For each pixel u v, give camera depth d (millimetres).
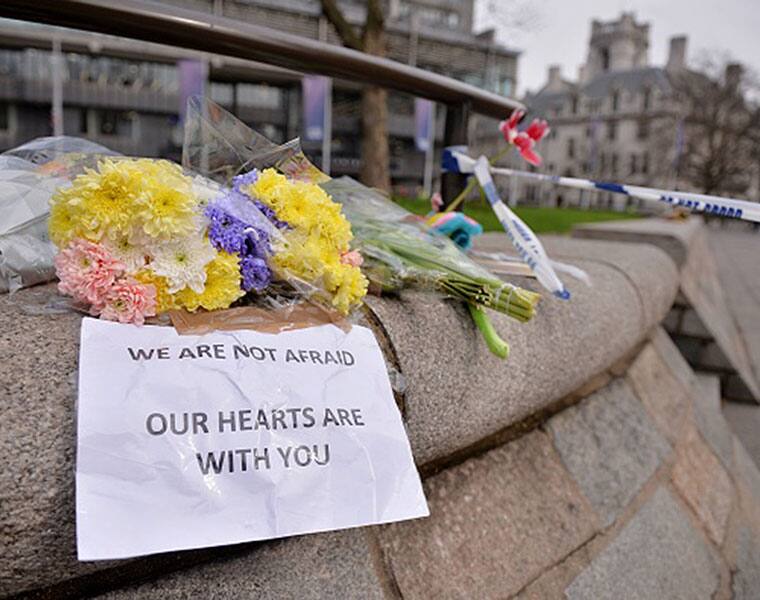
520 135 1947
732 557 2100
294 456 946
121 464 827
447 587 1279
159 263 1011
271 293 1174
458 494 1476
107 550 768
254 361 1007
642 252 3414
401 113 49719
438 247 1480
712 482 2432
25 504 796
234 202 1121
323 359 1083
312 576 1084
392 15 44562
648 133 68812
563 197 71438
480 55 46406
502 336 1567
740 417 3902
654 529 1892
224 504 865
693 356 4309
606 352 2135
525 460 1727
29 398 855
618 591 1594
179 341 987
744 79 55875
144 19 1449
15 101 38281
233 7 34750
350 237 1242
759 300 9547
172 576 978
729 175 57688
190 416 902
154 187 1011
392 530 1290
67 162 1267
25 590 845
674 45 78062
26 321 1008
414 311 1388
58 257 1007
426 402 1289
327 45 1837
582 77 91562
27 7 1335
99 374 890
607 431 2117
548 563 1514
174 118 39688
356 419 1040
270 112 43969
